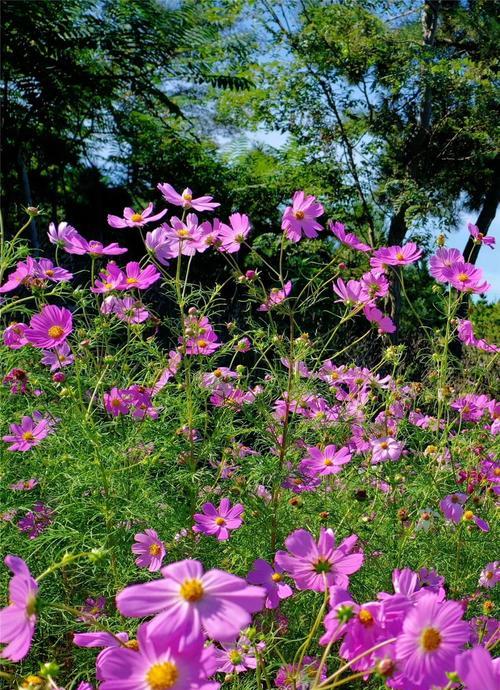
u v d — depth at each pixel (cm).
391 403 268
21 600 101
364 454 263
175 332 250
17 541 197
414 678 100
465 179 1236
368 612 110
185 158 1113
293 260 814
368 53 1109
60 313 190
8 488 205
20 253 223
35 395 229
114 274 228
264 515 210
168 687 92
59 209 1062
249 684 167
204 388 236
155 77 1073
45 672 104
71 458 199
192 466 219
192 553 206
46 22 887
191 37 1002
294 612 192
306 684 145
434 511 224
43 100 913
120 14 948
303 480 226
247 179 1167
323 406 258
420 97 1152
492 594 210
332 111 1166
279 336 243
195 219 235
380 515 228
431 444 261
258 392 245
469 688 88
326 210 1160
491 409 256
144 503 199
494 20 1166
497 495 247
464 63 1130
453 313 245
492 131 1108
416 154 1138
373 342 478
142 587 95
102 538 189
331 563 133
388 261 235
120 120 1062
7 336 226
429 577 203
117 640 114
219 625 91
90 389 240
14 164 930
